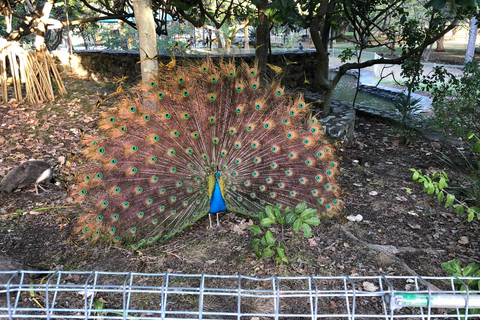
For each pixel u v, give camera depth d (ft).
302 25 25.43
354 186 18.15
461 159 21.62
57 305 10.28
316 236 13.73
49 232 13.85
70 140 22.53
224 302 10.62
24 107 27.68
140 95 13.43
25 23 31.30
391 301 6.16
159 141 13.01
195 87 13.42
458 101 24.39
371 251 12.80
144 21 15.25
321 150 14.10
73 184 17.65
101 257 12.53
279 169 13.97
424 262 12.50
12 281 10.46
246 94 13.65
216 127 13.42
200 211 13.65
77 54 40.19
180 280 11.51
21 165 16.57
